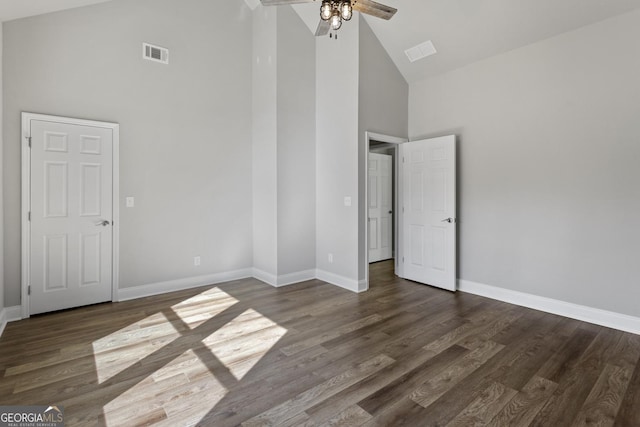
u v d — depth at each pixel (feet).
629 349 8.62
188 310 11.43
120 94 12.26
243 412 6.16
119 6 12.19
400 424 5.85
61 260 11.28
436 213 14.14
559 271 11.09
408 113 15.61
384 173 20.11
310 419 5.97
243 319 10.65
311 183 15.47
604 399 6.57
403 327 10.04
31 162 10.68
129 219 12.60
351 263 13.96
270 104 14.53
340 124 14.30
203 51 14.23
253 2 15.28
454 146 13.37
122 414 6.08
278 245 14.44
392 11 8.87
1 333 9.48
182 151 13.76
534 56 11.48
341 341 9.09
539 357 8.21
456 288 13.91
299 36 14.84
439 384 7.06
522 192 11.91
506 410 6.23
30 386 6.93
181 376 7.34
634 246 9.62
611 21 9.85
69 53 11.25
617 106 9.81
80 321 10.43
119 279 12.41
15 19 10.27
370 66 13.98
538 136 11.45
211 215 14.64
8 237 10.39
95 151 11.82
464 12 11.65
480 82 12.98
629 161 9.65
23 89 10.50
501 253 12.54
